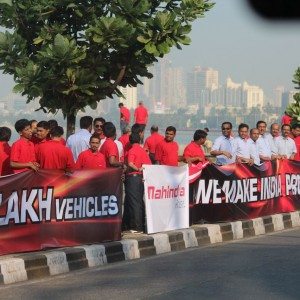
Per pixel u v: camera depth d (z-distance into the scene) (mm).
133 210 11289
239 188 13305
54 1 14258
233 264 9281
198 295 7059
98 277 8469
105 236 10156
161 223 11461
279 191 14688
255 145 14188
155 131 17547
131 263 9695
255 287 7488
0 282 8031
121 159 13188
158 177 11422
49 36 14320
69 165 10055
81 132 12781
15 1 14469
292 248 11047
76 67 13961
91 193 9922
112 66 14586
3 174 10258
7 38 14000
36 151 10070
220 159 14195
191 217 12344
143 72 14773
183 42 14031
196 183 12391
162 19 13867
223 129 14016
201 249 11141
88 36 13914
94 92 14500
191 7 14273
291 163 15070
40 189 9164
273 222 14070
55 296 7180
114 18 13742
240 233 12852
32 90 13812
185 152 12477
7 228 8766
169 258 10133
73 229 9680
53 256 8844
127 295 7141
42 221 9227
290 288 7410
